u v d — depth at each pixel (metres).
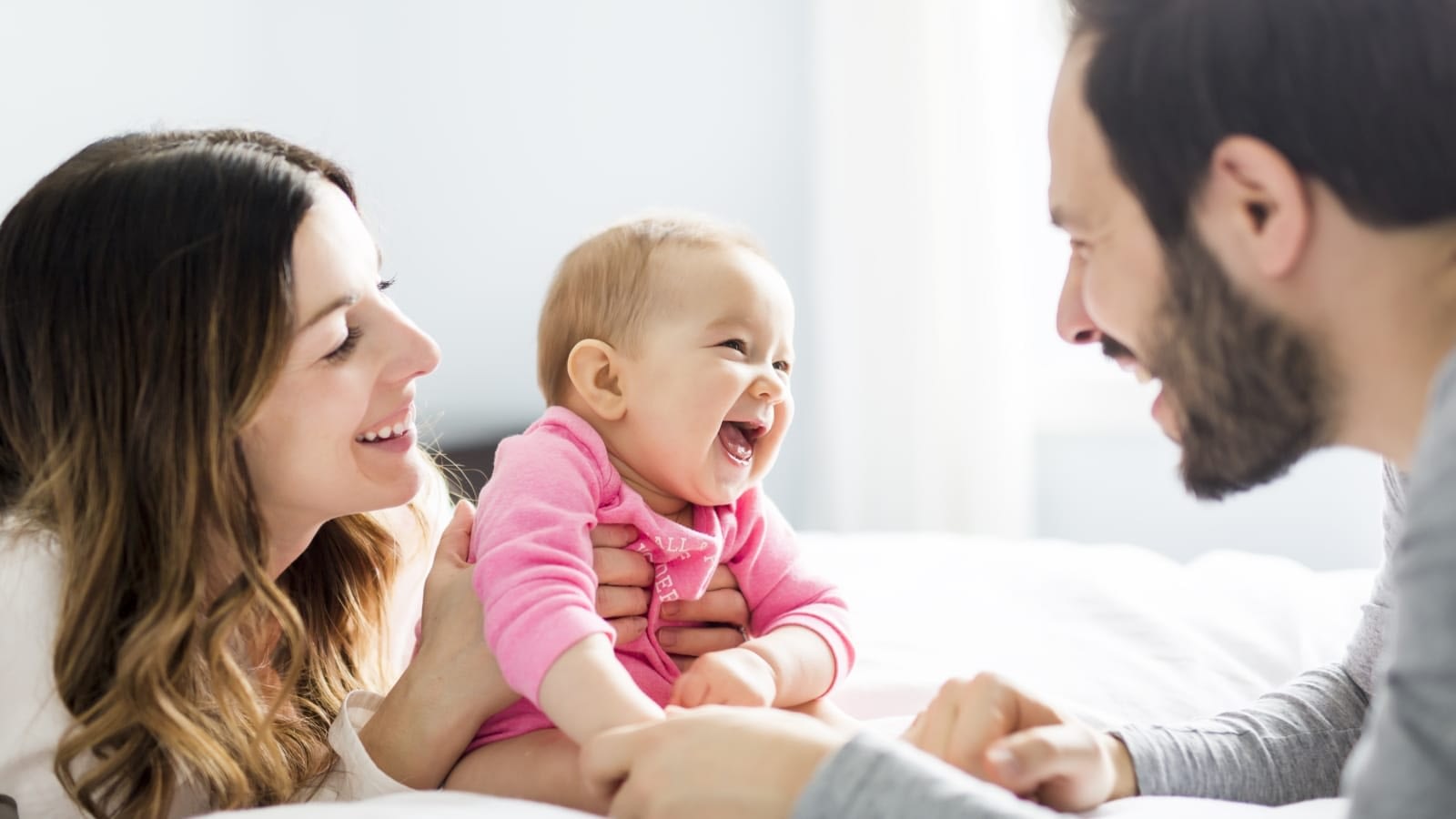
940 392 3.12
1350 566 2.86
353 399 1.04
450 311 2.87
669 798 0.79
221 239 0.99
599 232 1.24
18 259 1.03
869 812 0.71
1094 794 0.89
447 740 1.05
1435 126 0.74
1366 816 0.63
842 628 1.15
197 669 1.03
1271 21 0.76
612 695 0.91
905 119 3.13
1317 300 0.78
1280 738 1.03
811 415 3.35
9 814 0.96
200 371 0.99
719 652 1.03
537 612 0.96
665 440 1.11
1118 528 3.12
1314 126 0.75
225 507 1.00
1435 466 0.65
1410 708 0.62
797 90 3.30
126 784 0.98
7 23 2.23
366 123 2.76
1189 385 0.83
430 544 1.36
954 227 3.08
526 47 2.96
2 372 1.05
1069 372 3.18
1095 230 0.85
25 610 0.99
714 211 3.21
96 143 1.11
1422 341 0.77
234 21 2.56
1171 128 0.79
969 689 0.90
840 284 3.20
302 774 1.09
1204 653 1.44
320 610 1.22
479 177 2.91
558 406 1.18
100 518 1.00
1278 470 0.84
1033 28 3.08
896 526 3.21
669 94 3.15
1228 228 0.78
